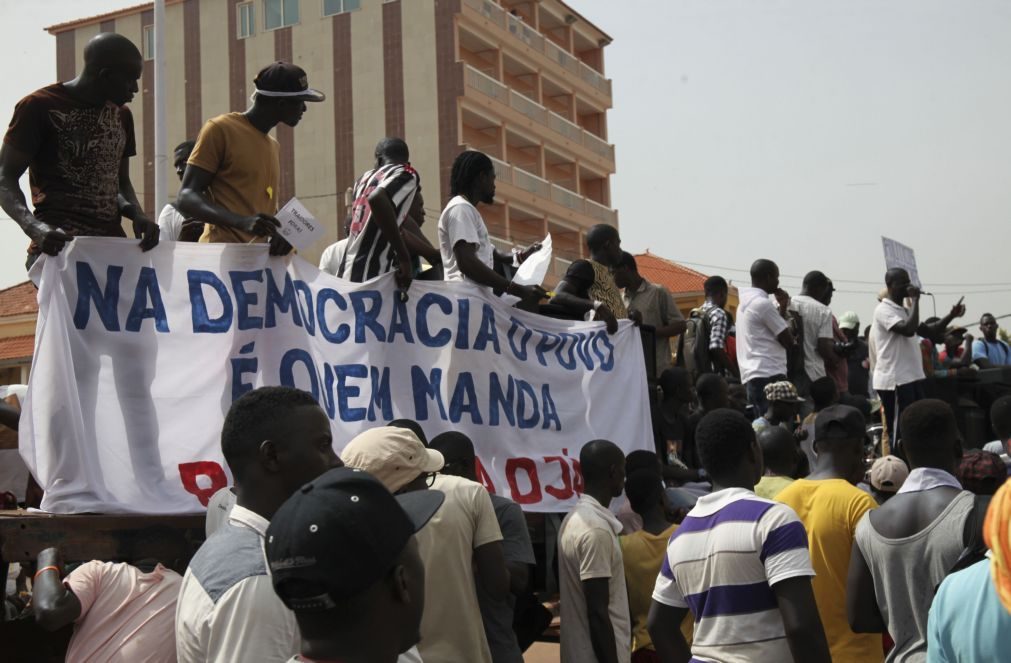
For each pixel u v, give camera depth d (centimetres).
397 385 575
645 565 578
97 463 464
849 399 1085
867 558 444
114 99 512
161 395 489
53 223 499
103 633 369
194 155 542
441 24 3969
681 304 3447
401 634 219
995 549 235
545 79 4525
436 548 439
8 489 573
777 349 922
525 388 646
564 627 531
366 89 4053
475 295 625
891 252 1391
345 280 566
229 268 519
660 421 789
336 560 207
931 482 435
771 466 619
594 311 729
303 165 4128
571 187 4700
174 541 463
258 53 4206
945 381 1170
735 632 390
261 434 301
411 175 610
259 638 269
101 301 483
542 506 630
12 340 2186
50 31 4350
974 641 273
